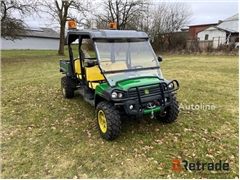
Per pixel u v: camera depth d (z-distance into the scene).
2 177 2.47
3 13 14.55
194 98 5.33
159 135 3.38
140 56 3.73
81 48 4.24
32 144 3.22
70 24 4.62
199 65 11.74
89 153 2.93
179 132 3.48
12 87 6.86
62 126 3.84
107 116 3.04
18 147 3.13
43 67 11.85
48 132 3.61
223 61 13.54
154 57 3.80
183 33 23.34
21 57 18.02
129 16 22.55
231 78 7.81
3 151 3.03
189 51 20.42
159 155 2.85
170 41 23.33
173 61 14.26
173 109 3.53
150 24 24.06
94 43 3.44
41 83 7.46
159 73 3.67
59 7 18.75
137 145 3.10
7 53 22.97
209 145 3.08
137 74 3.43
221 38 27.33
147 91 3.00
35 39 35.34
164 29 23.61
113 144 3.14
